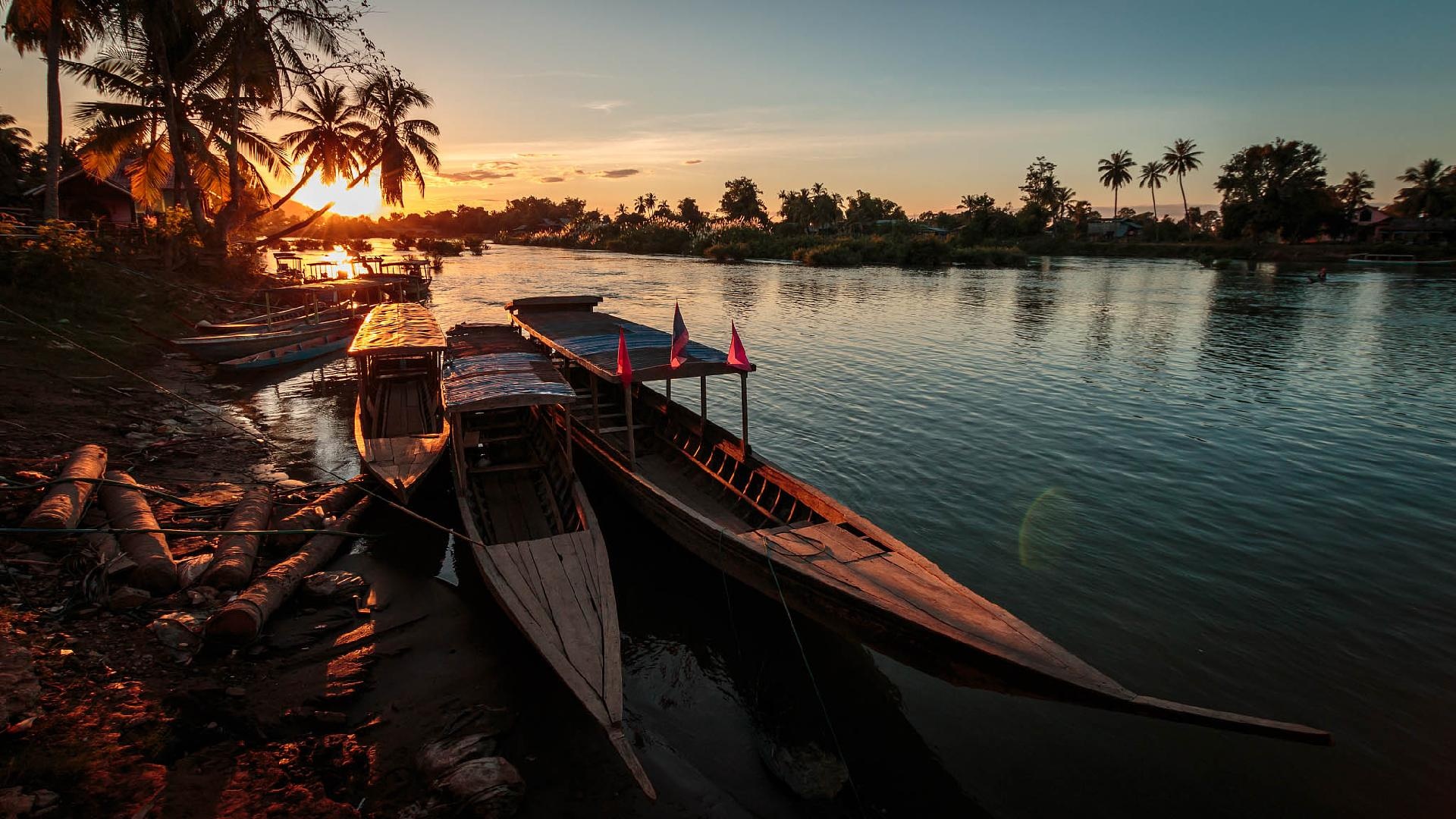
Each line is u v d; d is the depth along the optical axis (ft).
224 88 106.93
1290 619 30.89
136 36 91.09
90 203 115.24
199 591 27.12
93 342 62.03
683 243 342.23
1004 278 203.51
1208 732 24.39
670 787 21.39
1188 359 85.05
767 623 30.68
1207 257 253.65
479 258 300.40
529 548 29.86
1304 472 47.73
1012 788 22.17
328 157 123.44
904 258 256.73
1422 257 240.94
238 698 22.47
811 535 29.86
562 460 38.75
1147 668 27.63
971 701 26.13
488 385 37.52
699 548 32.04
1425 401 65.51
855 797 21.71
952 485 45.68
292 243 296.92
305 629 26.84
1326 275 199.72
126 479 34.30
